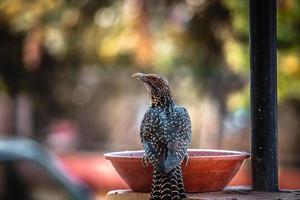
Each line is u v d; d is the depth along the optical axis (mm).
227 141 23109
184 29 18281
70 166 22000
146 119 6246
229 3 14961
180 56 19000
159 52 18172
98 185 21453
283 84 14625
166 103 6562
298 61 14508
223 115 22391
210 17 17500
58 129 26844
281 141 22516
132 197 6293
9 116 25781
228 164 6316
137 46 17719
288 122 22328
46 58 22406
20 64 22703
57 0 17906
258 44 6762
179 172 5938
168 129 6117
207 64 19281
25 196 12211
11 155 12273
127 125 27172
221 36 17469
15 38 21500
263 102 6742
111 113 27297
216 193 6410
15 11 18141
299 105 21547
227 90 21328
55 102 26125
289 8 14102
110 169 21438
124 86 26797
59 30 18281
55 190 12398
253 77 6785
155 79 6590
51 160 13070
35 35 18625
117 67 22203
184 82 22078
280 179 19109
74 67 22953
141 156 6293
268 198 6203
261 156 6746
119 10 17703
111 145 27172
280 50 14562
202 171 6254
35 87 24531
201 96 22250
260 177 6742
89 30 18219
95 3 17844
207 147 22984
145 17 17578
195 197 6121
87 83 26141
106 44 18047
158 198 5855
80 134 27375
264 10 6746
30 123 26125
